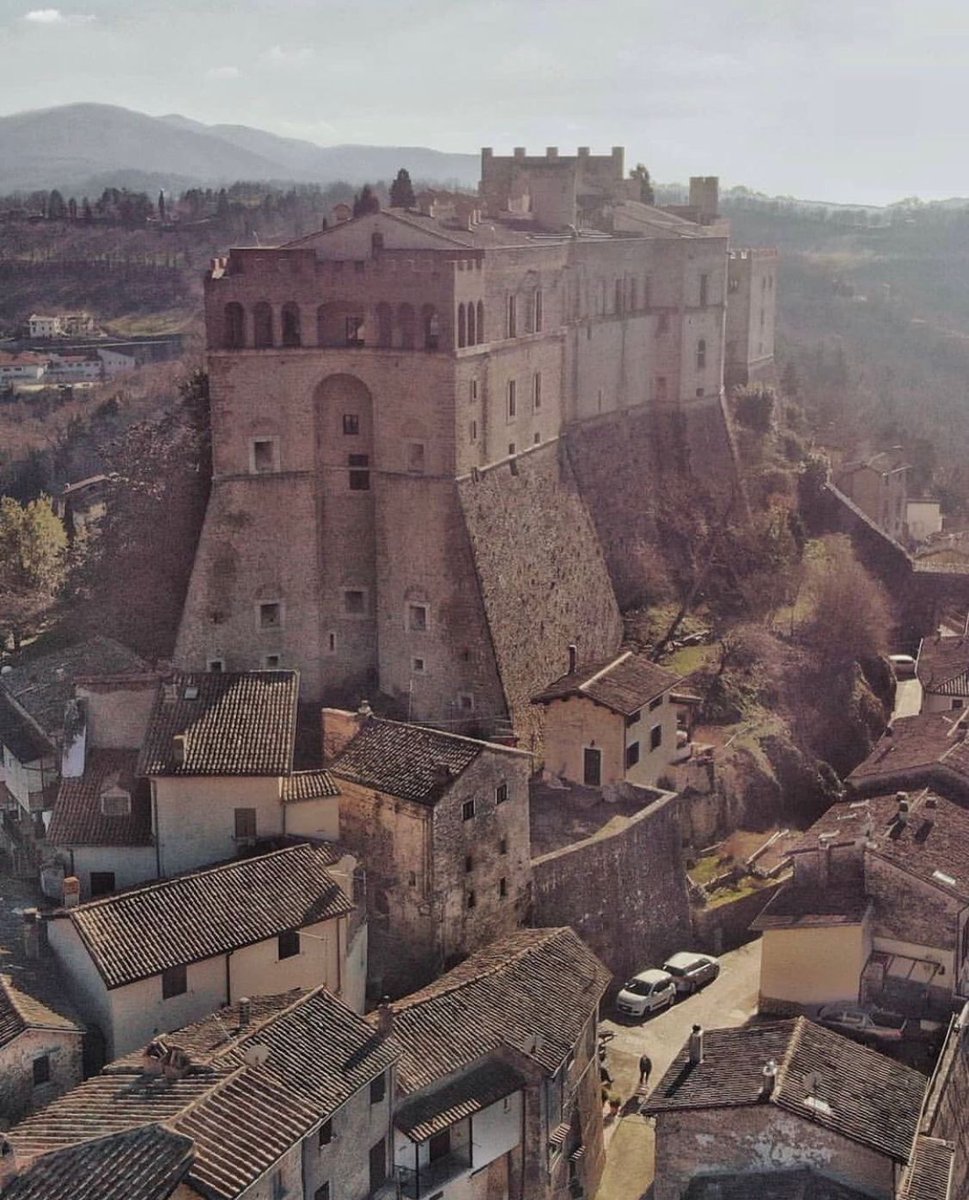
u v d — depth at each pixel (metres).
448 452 101.44
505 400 109.81
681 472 142.62
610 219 146.12
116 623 111.31
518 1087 64.94
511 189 147.00
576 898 86.81
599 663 105.19
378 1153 60.28
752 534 141.38
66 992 68.50
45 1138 53.62
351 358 102.81
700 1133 62.88
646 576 132.38
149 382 199.50
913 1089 64.75
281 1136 53.41
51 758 87.38
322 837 79.94
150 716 82.94
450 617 102.88
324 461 104.94
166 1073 57.28
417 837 78.06
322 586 106.12
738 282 170.62
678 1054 76.44
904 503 196.12
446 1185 62.88
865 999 81.75
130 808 80.25
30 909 71.50
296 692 84.44
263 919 70.06
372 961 80.38
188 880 70.88
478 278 102.50
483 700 102.56
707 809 104.31
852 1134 60.47
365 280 101.38
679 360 143.00
